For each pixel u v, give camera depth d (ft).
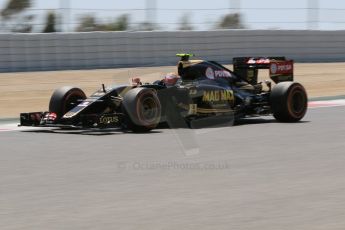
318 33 188.65
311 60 188.03
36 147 69.46
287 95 87.20
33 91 128.47
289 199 44.19
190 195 45.96
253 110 89.20
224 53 170.09
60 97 82.38
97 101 80.28
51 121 81.51
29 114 82.48
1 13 166.20
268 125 85.66
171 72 84.84
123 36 156.76
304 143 69.26
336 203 42.83
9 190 48.55
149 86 82.33
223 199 44.57
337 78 160.04
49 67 149.89
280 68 91.86
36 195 46.68
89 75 145.18
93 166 57.67
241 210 41.52
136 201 44.37
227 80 87.86
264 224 38.24
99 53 154.71
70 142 72.59
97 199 45.11
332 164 56.75
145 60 159.43
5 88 130.21
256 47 175.73
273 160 59.31
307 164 57.00
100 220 39.60
